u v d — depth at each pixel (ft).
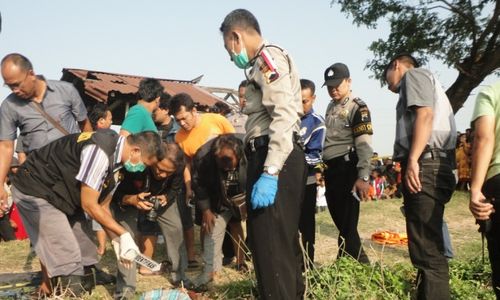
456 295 12.10
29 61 13.76
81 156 11.71
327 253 19.27
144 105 15.66
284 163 9.02
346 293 11.43
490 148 8.80
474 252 18.71
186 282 14.21
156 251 19.38
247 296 12.37
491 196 8.98
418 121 10.53
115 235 11.48
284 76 8.77
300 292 10.73
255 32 9.23
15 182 12.34
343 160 14.92
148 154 11.79
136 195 13.37
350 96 15.12
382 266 13.17
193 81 50.90
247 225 9.29
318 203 37.99
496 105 8.91
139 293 13.55
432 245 10.66
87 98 42.09
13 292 13.46
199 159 15.46
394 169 48.29
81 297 12.37
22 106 14.19
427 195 10.63
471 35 50.55
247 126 9.53
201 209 14.20
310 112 14.66
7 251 20.30
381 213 30.09
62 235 12.20
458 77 51.62
